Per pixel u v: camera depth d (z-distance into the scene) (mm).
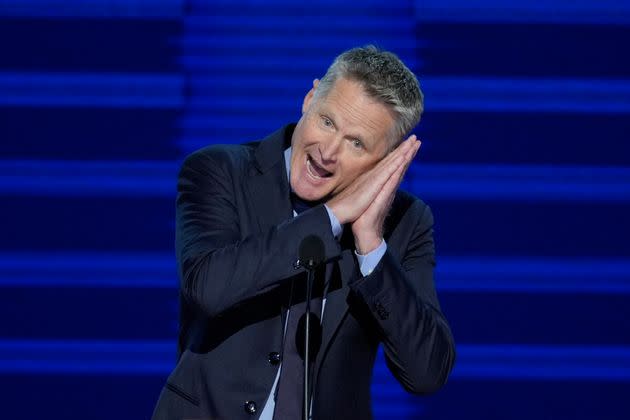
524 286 14492
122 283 14305
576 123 14523
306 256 6035
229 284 6527
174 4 14359
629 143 14555
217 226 6988
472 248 14484
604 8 14516
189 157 7504
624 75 14562
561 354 14523
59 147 14383
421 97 7230
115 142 14359
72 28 14430
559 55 14516
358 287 6715
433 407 14406
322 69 14219
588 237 14539
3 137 14383
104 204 14336
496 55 14477
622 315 14531
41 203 14352
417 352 6836
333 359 6816
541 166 14492
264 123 14219
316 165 7113
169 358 14289
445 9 14414
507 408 14492
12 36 14430
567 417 14516
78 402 14281
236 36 14281
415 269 7430
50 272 14312
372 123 6957
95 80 14398
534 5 14508
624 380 14523
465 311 14500
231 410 6625
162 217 14305
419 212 7629
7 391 14273
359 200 6820
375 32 14312
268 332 6773
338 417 6777
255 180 7238
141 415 14242
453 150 14430
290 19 14273
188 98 14305
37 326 14297
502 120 14484
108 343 14305
